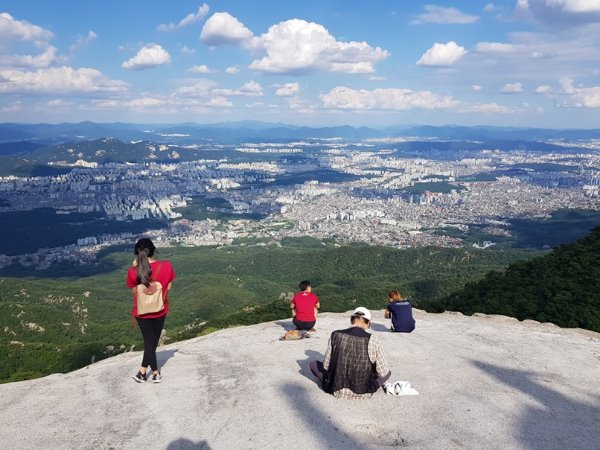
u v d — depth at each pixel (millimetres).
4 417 8781
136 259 10219
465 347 13914
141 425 8367
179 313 123062
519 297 40344
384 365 9359
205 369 11469
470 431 8188
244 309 75000
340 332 9508
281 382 10367
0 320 108875
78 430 8203
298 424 8320
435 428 8250
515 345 14359
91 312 130750
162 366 11875
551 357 13039
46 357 78250
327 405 9109
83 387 10305
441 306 45531
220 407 9070
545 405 9516
